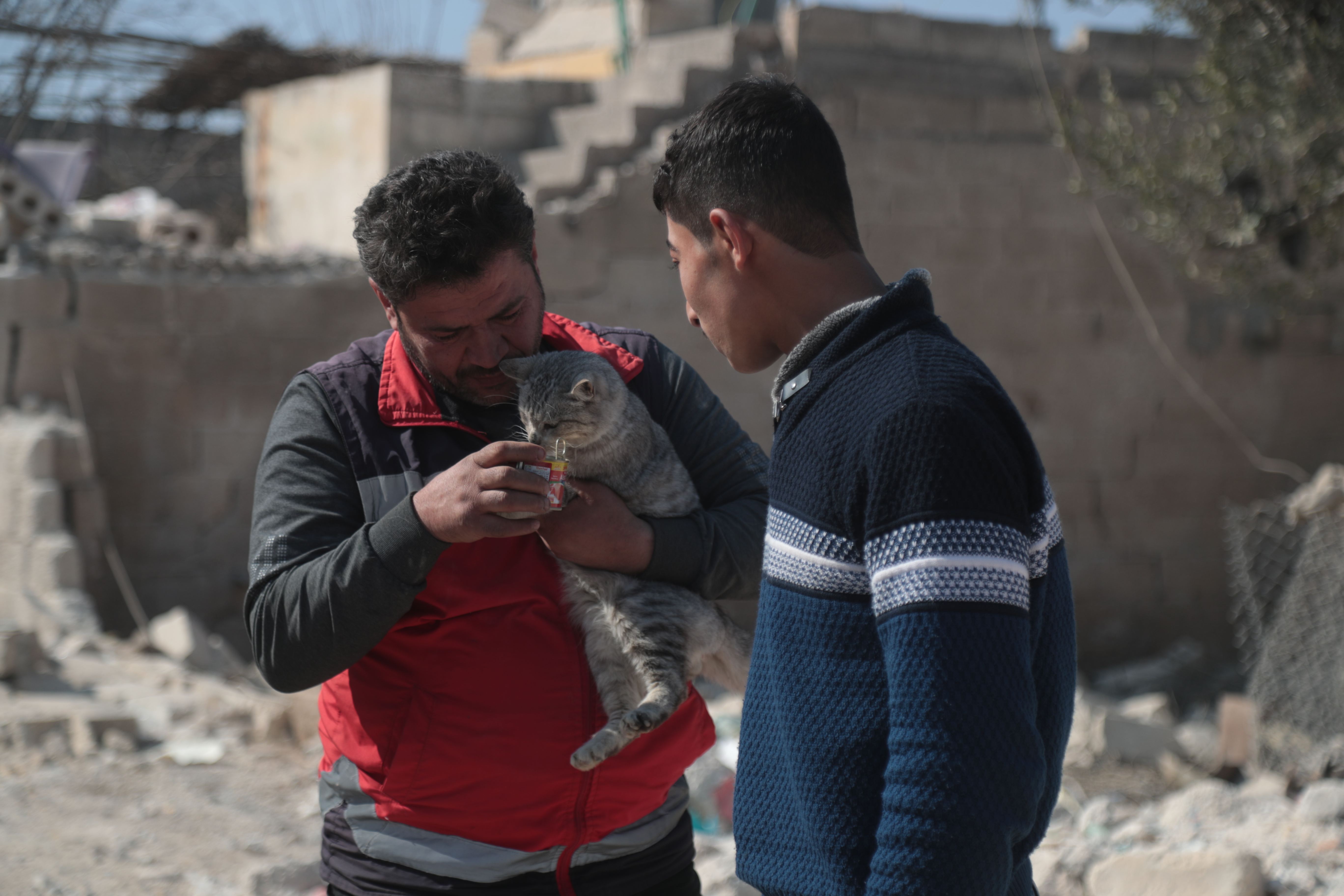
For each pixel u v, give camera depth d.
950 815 1.28
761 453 2.48
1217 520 12.20
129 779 5.67
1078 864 4.52
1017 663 1.33
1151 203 7.30
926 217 11.18
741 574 2.22
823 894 1.45
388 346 2.13
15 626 7.02
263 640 1.92
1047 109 11.37
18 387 8.88
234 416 9.56
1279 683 6.36
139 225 11.22
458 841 1.97
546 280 10.25
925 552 1.33
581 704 2.04
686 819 2.28
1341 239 7.30
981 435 1.37
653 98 11.48
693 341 10.71
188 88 15.16
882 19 11.28
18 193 9.70
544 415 2.10
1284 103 6.34
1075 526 11.83
